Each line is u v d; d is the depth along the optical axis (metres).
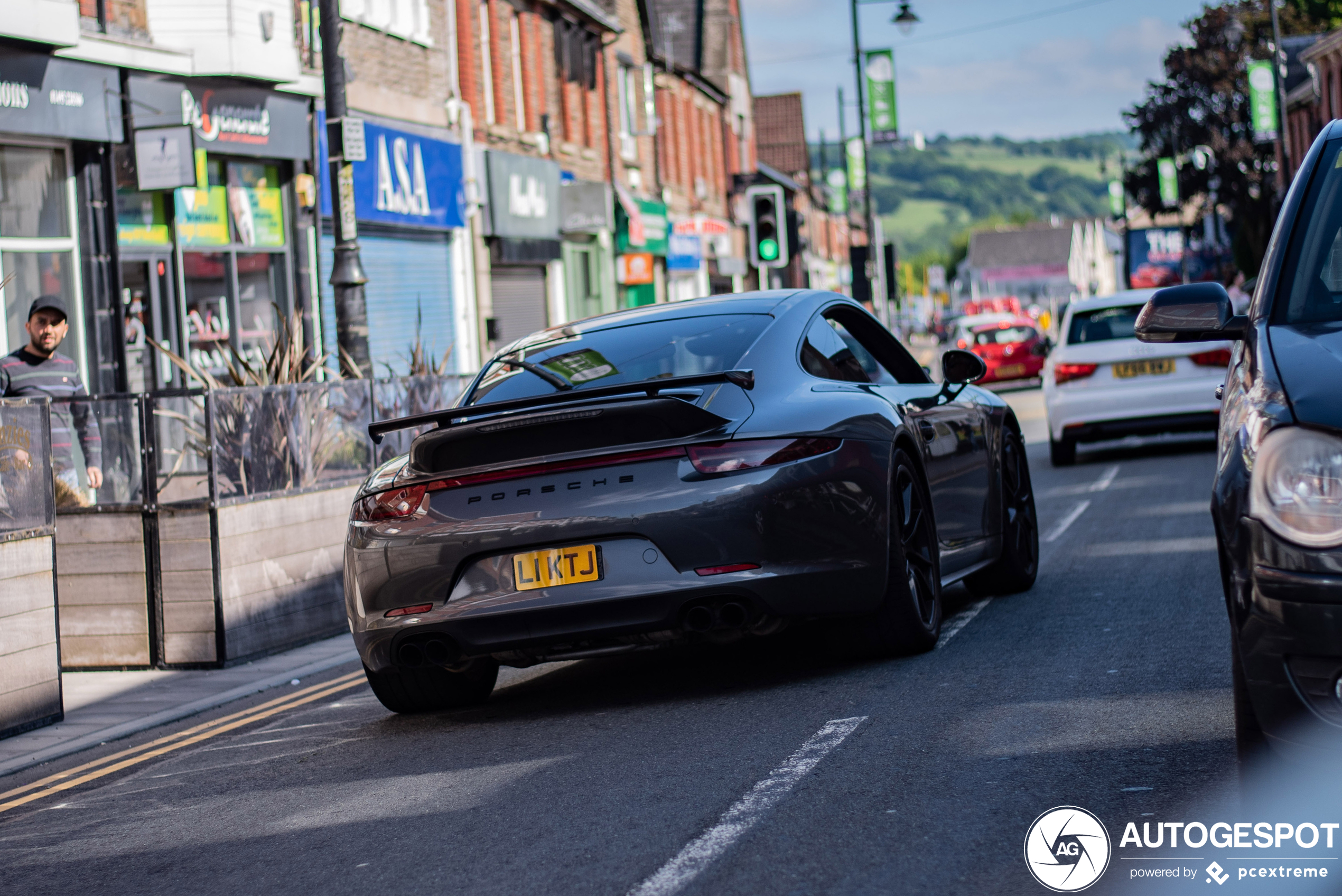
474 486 5.77
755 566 5.59
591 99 31.36
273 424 9.23
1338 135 4.74
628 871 3.94
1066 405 15.52
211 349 16.48
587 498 5.62
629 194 33.88
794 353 6.29
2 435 7.25
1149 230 77.44
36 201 14.15
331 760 5.84
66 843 5.05
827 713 5.51
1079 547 9.69
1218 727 4.86
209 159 16.59
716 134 47.56
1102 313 16.06
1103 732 4.91
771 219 20.11
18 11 13.20
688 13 42.91
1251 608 3.51
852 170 56.00
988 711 5.32
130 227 15.27
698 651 7.27
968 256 197.88
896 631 6.25
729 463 5.62
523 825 4.48
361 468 10.25
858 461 5.91
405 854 4.34
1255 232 67.31
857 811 4.27
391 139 20.52
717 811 4.40
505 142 25.77
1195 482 13.19
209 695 7.87
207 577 8.65
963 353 7.43
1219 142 68.19
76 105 14.28
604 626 5.60
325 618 9.56
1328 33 67.44
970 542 7.31
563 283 28.28
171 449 8.70
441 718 6.42
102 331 14.68
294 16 17.03
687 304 6.82
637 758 5.16
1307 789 3.69
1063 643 6.48
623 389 5.73
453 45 23.08
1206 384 15.14
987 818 4.12
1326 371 3.66
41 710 7.36
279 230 17.91
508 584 5.68
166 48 15.36
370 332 20.17
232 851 4.63
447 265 22.98
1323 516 3.41
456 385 12.10
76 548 8.85
